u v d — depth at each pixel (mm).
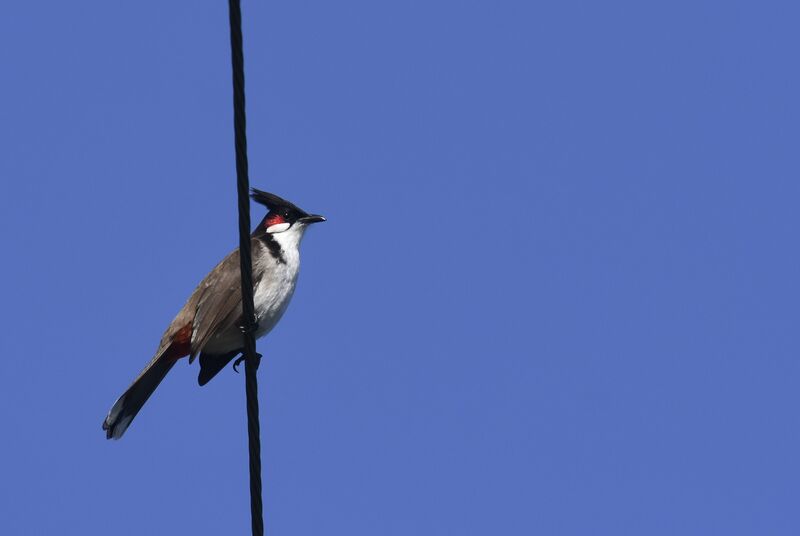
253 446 9508
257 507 9227
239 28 8188
